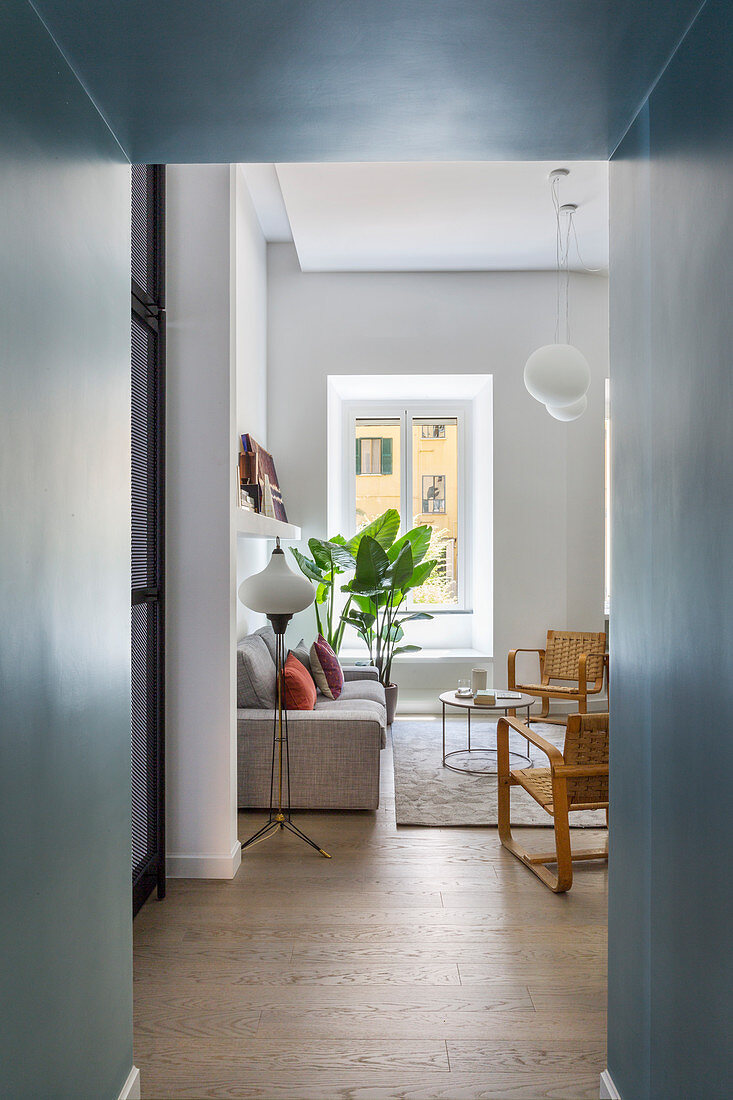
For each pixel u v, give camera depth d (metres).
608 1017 1.95
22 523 1.28
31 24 1.32
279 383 6.30
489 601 6.48
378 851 3.53
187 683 3.22
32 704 1.32
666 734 1.55
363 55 1.48
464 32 1.42
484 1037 2.18
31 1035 1.32
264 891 3.11
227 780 3.22
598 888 3.15
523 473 6.35
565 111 1.72
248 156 1.93
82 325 1.59
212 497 3.21
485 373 6.31
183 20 1.36
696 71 1.37
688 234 1.42
